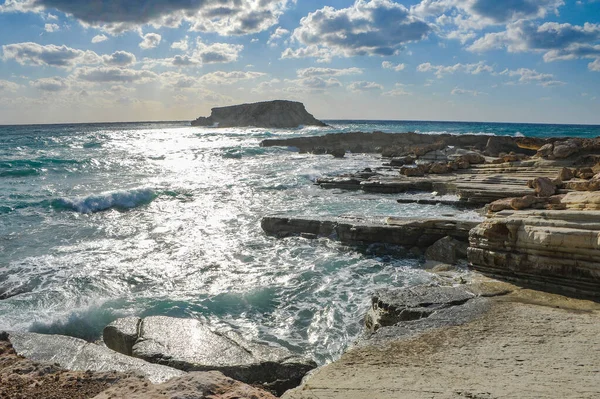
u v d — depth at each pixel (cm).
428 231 1266
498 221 947
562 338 577
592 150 2144
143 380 417
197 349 649
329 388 438
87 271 1147
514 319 668
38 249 1335
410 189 2181
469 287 884
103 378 442
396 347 567
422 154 3647
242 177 2802
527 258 898
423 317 740
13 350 598
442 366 496
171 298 974
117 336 703
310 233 1446
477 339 585
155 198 2142
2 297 984
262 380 605
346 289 1032
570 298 800
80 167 3111
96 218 1762
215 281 1088
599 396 405
